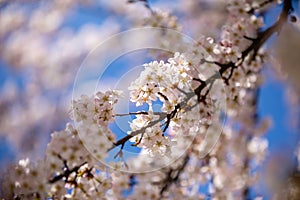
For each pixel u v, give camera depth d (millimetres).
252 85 5168
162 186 4902
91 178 3232
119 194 3830
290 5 4371
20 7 10016
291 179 5410
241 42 4324
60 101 9680
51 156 3082
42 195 3078
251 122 6266
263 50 4566
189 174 5453
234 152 6207
